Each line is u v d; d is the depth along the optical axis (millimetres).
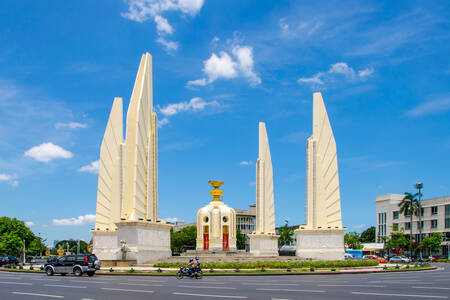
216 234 62281
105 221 59781
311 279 32094
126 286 25828
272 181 65750
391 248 107688
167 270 40031
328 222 58562
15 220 94938
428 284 27406
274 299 19141
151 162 52938
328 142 59844
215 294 21203
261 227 61438
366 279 32281
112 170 60719
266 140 65000
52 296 20844
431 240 100062
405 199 99812
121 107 61875
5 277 35156
